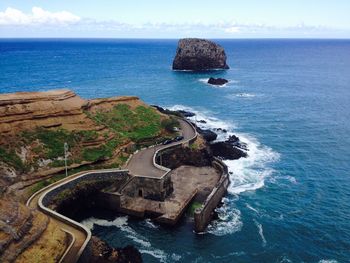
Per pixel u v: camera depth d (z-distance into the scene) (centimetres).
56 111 6631
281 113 11706
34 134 6144
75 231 4275
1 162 5478
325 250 4856
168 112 9856
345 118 11062
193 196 6012
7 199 3816
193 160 7312
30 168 5681
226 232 5228
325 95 14625
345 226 5391
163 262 4606
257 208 5878
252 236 5144
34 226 3766
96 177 5831
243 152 8088
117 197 5697
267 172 7200
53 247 3753
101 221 5538
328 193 6384
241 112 11825
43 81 17462
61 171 5903
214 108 12325
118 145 6831
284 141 9000
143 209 5600
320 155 8094
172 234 5184
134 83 17262
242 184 6694
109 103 8194
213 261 4634
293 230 5291
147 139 7425
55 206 5247
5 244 3316
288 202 6078
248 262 4622
